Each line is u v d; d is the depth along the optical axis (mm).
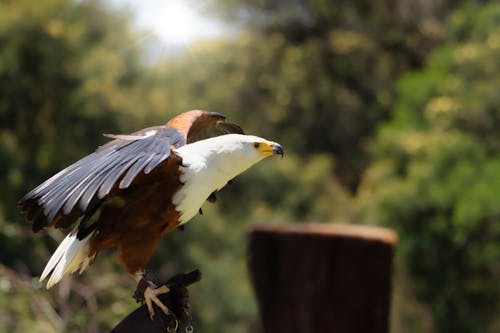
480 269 18375
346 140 26469
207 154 5938
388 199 18844
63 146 17547
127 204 5770
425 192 18625
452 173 18922
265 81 25922
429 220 18609
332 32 27969
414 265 18625
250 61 26062
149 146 5594
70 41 17844
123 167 5422
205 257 16906
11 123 17562
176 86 22984
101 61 18109
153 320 5590
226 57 25531
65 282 10930
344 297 7043
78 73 17781
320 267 7070
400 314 18594
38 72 17531
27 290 10945
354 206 20344
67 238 5859
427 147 19469
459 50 21234
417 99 21422
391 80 27109
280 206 20375
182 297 5613
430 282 18688
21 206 5398
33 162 17328
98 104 17734
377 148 20609
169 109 18859
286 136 25969
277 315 7137
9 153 16953
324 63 27047
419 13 28297
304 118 26156
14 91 17422
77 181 5355
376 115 26594
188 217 5922
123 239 5820
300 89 26078
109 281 11383
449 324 18734
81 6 19125
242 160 5992
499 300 18625
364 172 25625
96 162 5453
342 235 7023
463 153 19109
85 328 11156
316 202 20688
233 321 16719
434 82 21344
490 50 20750
